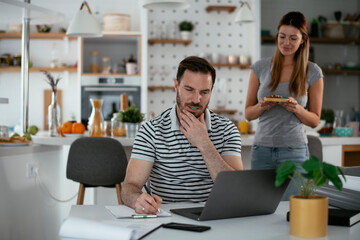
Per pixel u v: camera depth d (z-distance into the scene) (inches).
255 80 108.0
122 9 250.5
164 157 69.6
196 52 252.8
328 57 251.1
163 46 249.4
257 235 46.5
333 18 254.1
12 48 247.6
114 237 41.9
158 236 45.8
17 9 117.1
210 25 253.8
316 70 102.7
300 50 100.6
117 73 236.4
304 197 46.7
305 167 43.6
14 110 246.5
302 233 45.4
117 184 125.9
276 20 249.0
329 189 61.6
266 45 243.0
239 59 248.8
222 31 254.5
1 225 96.4
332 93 255.3
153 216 54.6
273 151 101.1
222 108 241.8
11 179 101.9
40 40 247.4
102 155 121.9
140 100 235.0
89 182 123.3
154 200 57.9
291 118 100.7
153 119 71.9
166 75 242.4
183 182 69.5
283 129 100.4
